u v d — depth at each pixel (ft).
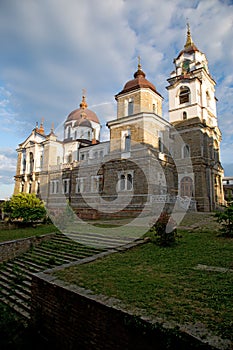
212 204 79.30
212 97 98.63
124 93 62.59
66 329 16.21
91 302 14.97
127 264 23.91
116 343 13.01
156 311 13.47
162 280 18.92
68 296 16.70
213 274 19.65
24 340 16.21
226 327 11.68
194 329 11.46
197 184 77.97
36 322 18.06
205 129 85.66
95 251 30.48
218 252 25.88
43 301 18.97
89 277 20.06
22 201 59.36
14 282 27.78
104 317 14.02
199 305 14.29
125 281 18.92
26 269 31.14
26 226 59.11
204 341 10.44
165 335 11.12
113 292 16.46
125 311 13.28
